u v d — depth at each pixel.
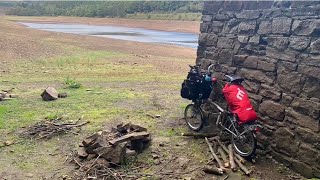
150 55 21.64
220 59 7.58
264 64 6.37
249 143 6.20
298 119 5.65
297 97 5.68
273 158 6.18
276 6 6.20
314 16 5.39
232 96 6.30
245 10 6.88
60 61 17.23
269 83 6.28
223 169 5.76
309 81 5.46
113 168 5.83
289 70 5.82
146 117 8.69
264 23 6.39
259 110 6.50
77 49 22.17
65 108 9.31
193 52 24.16
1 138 7.08
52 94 10.19
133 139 6.28
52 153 6.45
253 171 5.77
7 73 14.27
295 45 5.68
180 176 5.63
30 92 11.12
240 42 6.98
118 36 33.31
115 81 13.52
